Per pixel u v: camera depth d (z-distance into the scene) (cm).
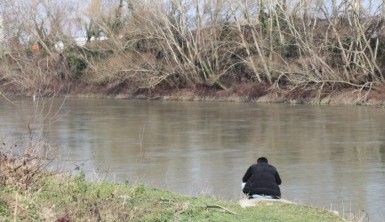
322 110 4953
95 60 7494
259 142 3184
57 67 7431
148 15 6831
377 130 3534
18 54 6244
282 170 2408
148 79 6906
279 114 4700
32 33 7381
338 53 5769
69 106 5866
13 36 6600
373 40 5728
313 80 5722
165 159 2670
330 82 5728
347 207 1792
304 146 3022
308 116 4481
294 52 6125
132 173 2305
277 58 6125
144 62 6944
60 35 7550
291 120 4225
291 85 6028
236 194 1903
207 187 2042
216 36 6625
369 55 5662
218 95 6519
